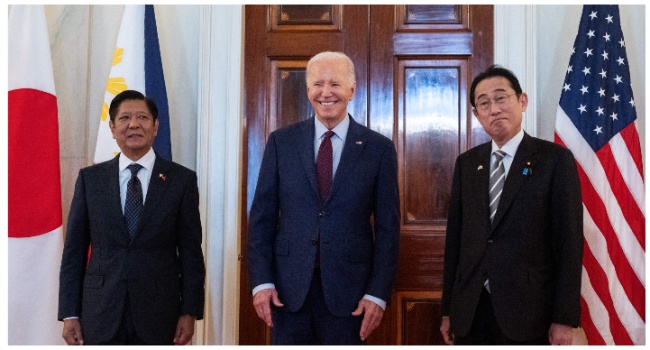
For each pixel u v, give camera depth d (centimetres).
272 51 286
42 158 262
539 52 277
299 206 208
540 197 198
